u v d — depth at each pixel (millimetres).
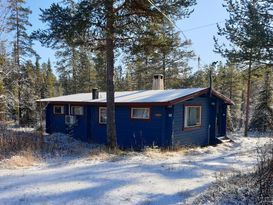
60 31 11586
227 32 15094
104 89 38812
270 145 8289
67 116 19406
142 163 9898
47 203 5887
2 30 13758
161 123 15164
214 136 18344
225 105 19656
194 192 6801
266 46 12961
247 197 5809
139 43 12953
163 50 13461
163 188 7094
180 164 10023
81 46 13031
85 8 11211
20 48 25000
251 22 13180
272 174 5816
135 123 16141
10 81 21078
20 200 6016
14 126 24875
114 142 13430
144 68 31938
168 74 31344
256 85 35406
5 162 9266
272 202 5270
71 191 6602
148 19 12594
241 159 11742
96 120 18172
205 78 34188
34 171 8430
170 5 11977
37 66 36906
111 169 8805
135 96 17328
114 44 13031
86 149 12766
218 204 5707
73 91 38719
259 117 27875
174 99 14805
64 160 10203
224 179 7418
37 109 21312
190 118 16750
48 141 14148
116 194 6512
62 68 36188
